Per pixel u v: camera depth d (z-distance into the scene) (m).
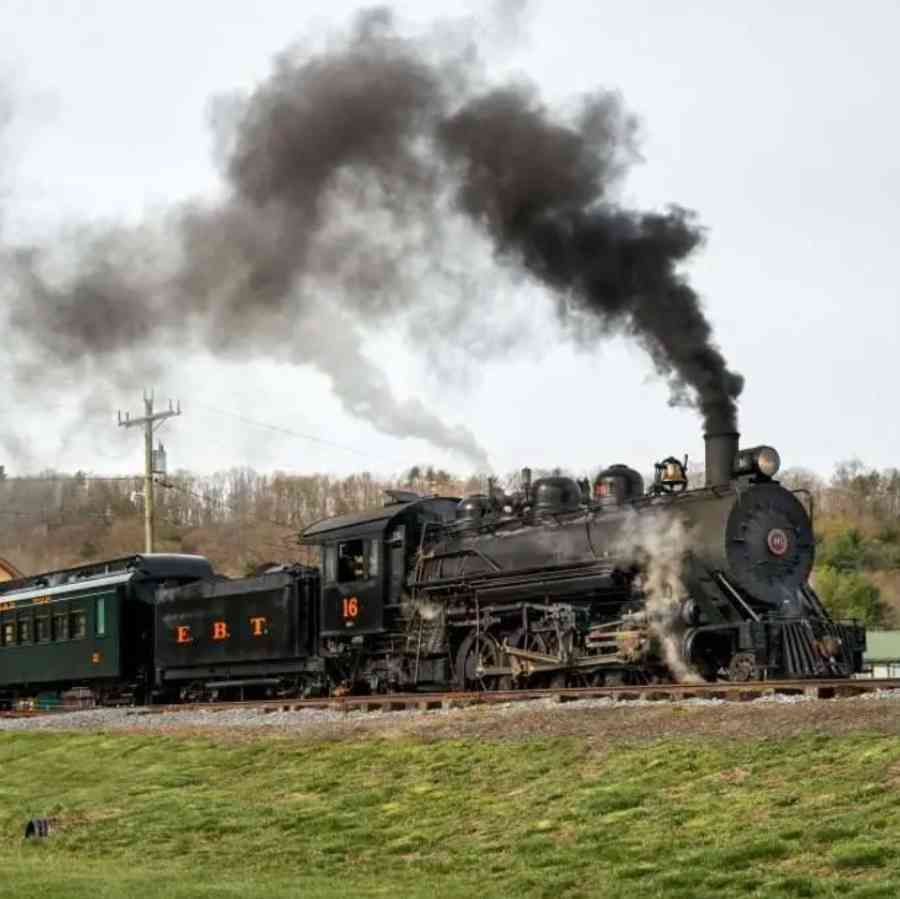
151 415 82.94
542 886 22.91
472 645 46.84
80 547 157.88
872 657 85.19
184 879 24.86
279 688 56.84
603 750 31.97
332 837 28.64
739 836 24.00
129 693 64.00
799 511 41.84
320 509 170.62
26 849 30.81
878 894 19.91
